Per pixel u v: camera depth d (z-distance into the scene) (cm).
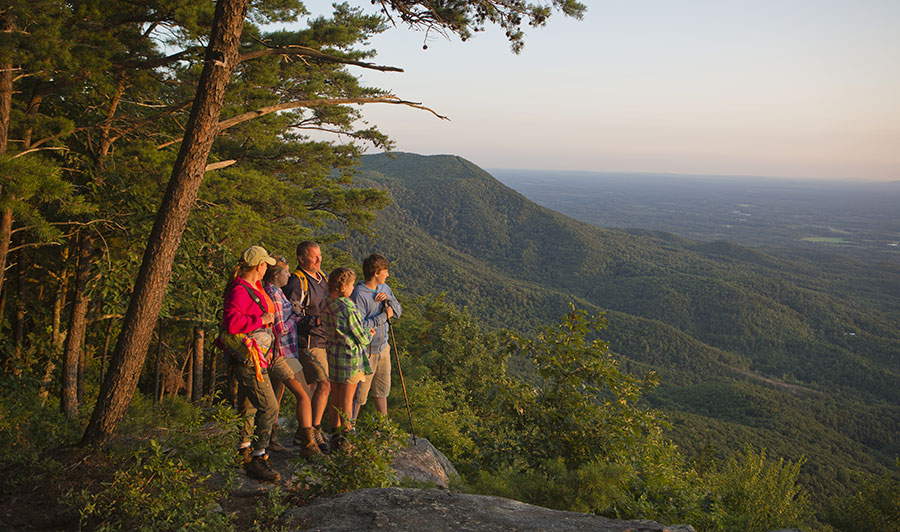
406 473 441
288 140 1578
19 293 1298
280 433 514
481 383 2484
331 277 440
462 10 460
